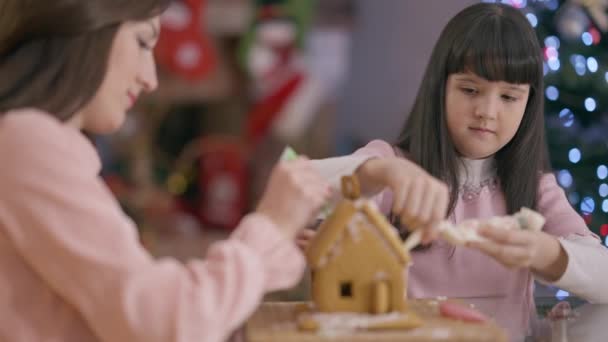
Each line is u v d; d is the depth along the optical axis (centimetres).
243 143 382
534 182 131
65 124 94
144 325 83
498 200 131
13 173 88
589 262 116
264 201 93
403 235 123
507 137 123
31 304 92
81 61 92
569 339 105
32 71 93
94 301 85
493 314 115
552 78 212
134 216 341
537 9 212
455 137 125
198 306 83
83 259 85
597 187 214
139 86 98
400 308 88
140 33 95
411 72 373
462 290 127
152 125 368
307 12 360
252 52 357
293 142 369
